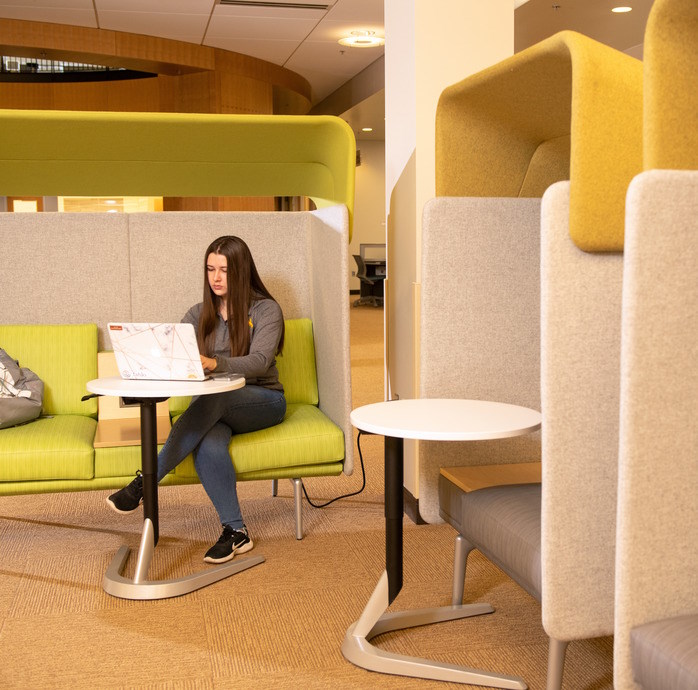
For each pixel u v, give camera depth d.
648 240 1.46
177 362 2.79
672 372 1.52
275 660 2.31
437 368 2.71
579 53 1.78
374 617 2.33
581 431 1.80
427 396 2.71
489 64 3.41
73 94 11.55
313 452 3.21
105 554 3.14
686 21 1.58
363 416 2.19
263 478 3.23
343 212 3.23
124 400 2.80
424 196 3.35
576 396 1.79
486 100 2.55
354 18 9.09
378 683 2.18
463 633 2.47
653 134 1.60
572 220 1.74
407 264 3.49
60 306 3.77
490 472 2.62
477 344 2.74
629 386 1.50
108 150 3.49
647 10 7.86
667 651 1.46
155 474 2.81
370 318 13.38
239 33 9.68
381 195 17.94
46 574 2.95
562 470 1.80
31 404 3.29
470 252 2.70
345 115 13.20
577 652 2.34
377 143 17.78
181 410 3.63
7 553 3.16
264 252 3.91
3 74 11.59
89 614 2.61
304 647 2.38
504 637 2.45
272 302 3.36
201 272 3.87
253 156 3.60
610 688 2.13
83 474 3.06
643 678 1.52
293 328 3.81
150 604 2.68
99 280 3.79
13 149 3.45
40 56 9.63
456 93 2.55
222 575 2.89
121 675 2.23
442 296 2.69
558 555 1.81
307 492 3.97
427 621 2.53
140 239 3.81
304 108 13.30
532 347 2.79
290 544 3.25
